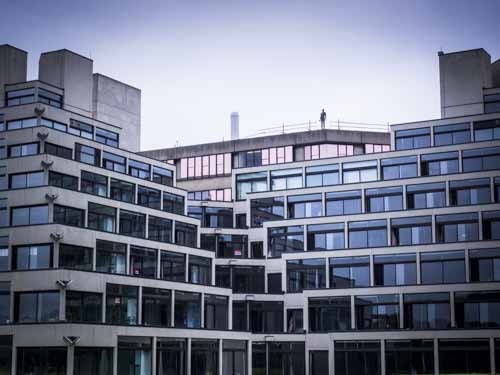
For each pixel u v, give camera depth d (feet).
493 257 318.04
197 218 360.89
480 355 307.99
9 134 295.48
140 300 296.10
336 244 346.13
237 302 351.05
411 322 322.34
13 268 274.57
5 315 271.49
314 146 402.93
